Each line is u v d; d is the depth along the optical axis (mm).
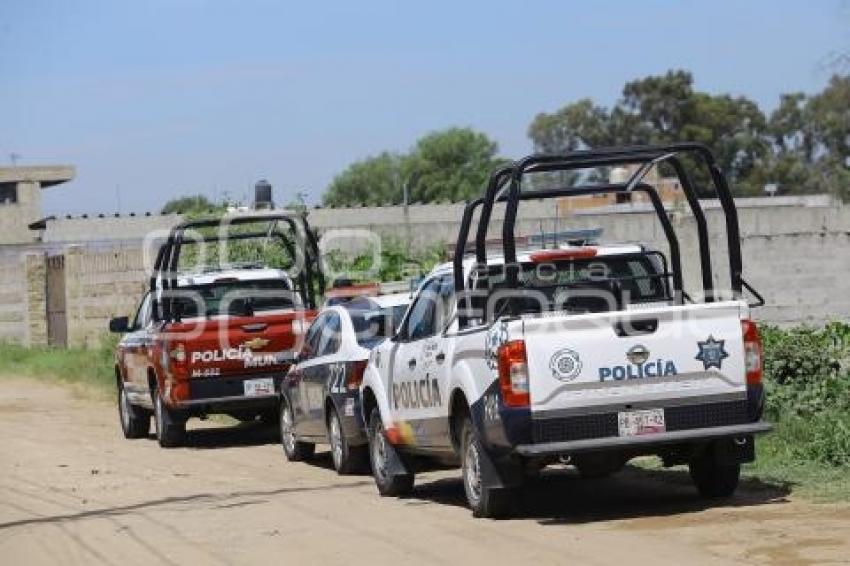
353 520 13992
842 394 17828
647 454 13141
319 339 18969
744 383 12820
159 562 12344
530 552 11492
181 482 18016
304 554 12211
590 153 12906
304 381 19062
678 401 12703
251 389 21906
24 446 23375
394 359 15312
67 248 43250
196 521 14523
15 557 13094
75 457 21484
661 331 12672
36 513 15867
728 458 13000
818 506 12945
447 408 13852
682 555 10914
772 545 11133
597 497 14547
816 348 19469
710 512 12992
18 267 46750
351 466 17859
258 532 13586
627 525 12570
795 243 33250
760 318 33188
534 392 12430
